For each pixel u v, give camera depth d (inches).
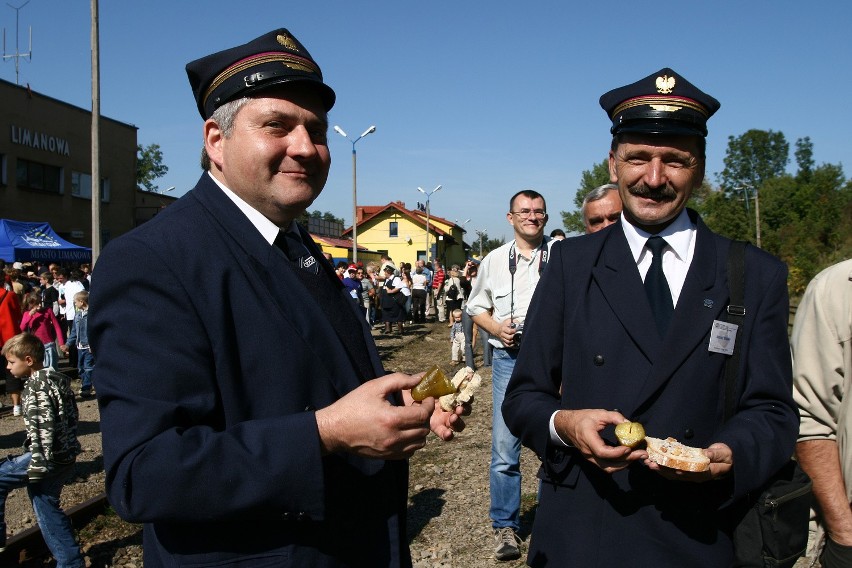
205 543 61.2
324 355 68.0
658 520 80.6
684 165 86.4
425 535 199.9
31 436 169.6
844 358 90.3
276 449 58.2
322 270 77.4
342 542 66.1
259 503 57.5
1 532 179.6
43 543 196.2
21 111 1132.5
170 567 61.5
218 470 56.3
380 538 70.1
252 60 69.4
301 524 63.5
